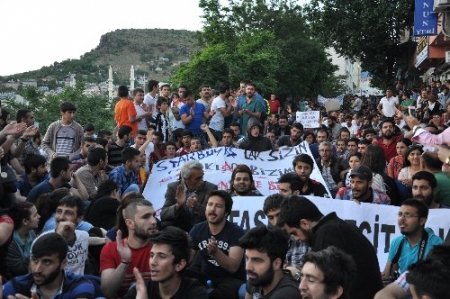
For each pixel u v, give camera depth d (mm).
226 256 7219
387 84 46344
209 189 9633
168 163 12164
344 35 42625
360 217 8633
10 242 7082
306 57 41375
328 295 4582
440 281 4000
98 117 28547
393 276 7023
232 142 15133
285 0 42125
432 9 23328
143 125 16828
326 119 24078
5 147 10297
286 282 5426
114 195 9211
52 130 13547
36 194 9766
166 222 8562
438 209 8305
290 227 5941
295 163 9797
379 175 9734
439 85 30953
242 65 32281
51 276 5898
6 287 6055
